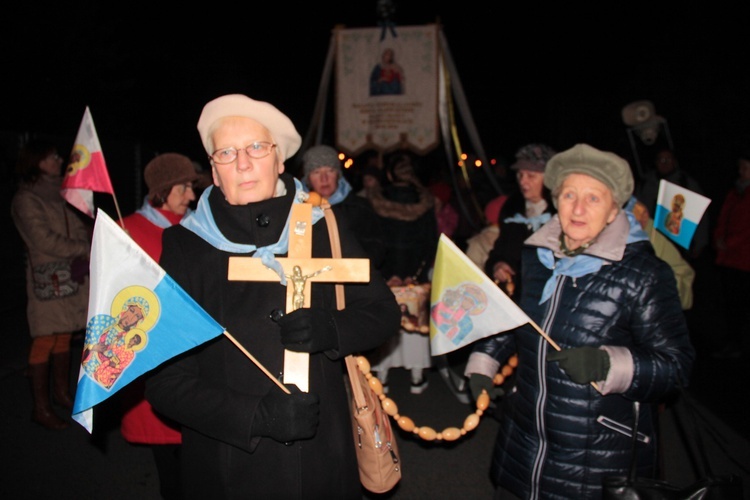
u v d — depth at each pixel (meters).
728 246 6.12
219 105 1.84
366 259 1.80
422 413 4.90
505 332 2.43
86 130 3.21
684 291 3.14
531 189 3.96
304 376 1.73
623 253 2.10
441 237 2.21
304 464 1.79
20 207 4.36
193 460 1.85
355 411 2.00
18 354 6.29
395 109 9.39
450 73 9.51
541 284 2.26
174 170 3.32
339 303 1.94
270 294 1.84
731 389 5.32
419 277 5.27
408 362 5.13
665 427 4.62
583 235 2.14
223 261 1.86
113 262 1.65
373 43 9.38
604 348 2.02
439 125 9.45
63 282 4.50
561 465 2.12
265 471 1.78
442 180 9.97
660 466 2.29
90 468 4.01
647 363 1.98
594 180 2.12
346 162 9.82
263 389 1.78
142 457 4.18
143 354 1.65
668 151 5.95
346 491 1.86
